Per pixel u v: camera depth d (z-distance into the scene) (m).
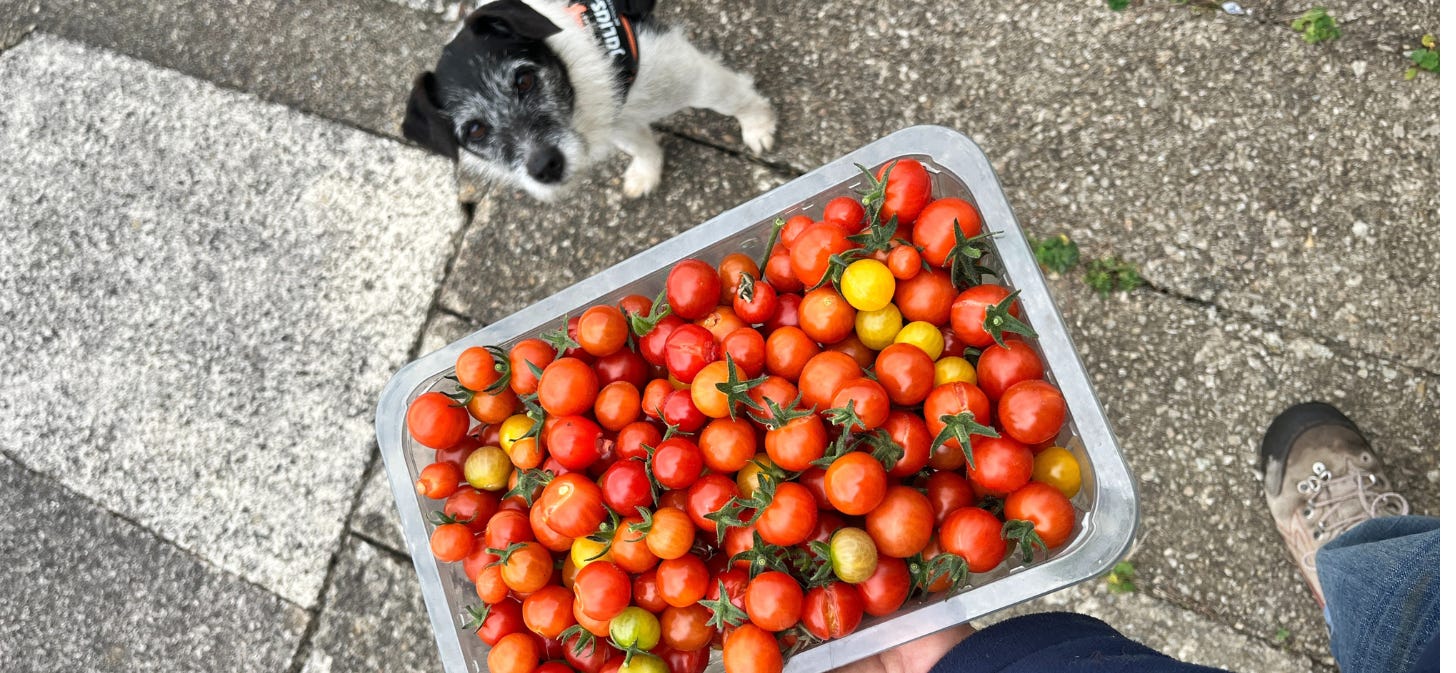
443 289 0.86
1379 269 0.73
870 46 0.82
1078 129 0.78
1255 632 0.71
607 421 0.49
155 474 0.88
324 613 0.83
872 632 0.45
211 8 0.93
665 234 0.83
